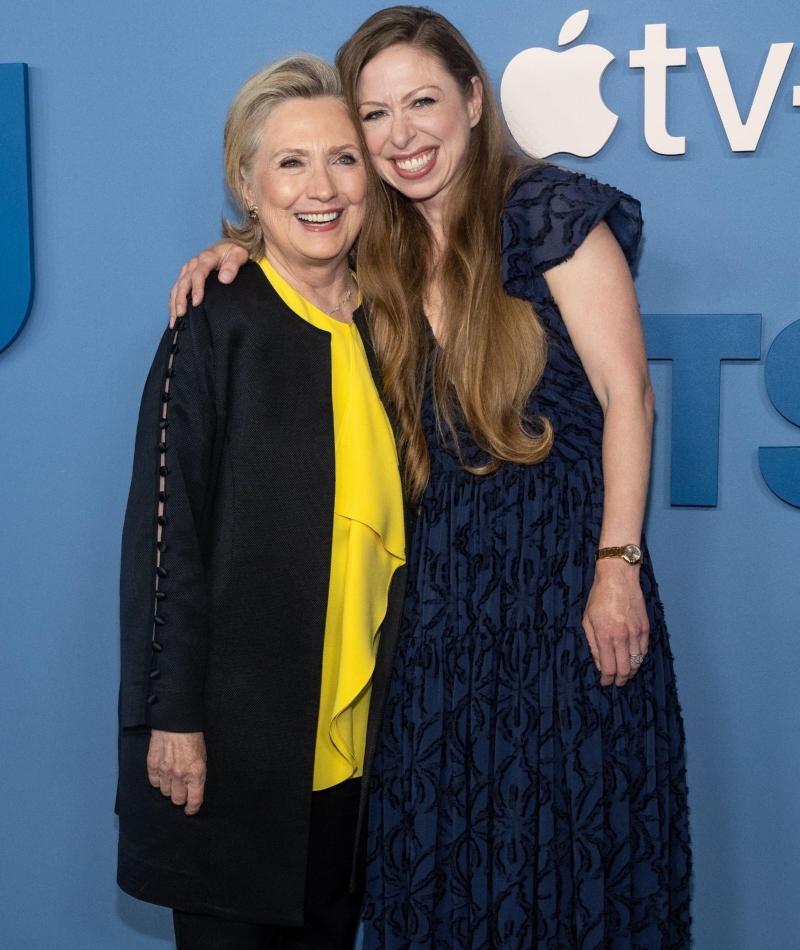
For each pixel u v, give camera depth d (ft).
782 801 5.85
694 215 5.65
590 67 5.58
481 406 4.77
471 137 5.03
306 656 4.73
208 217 5.99
